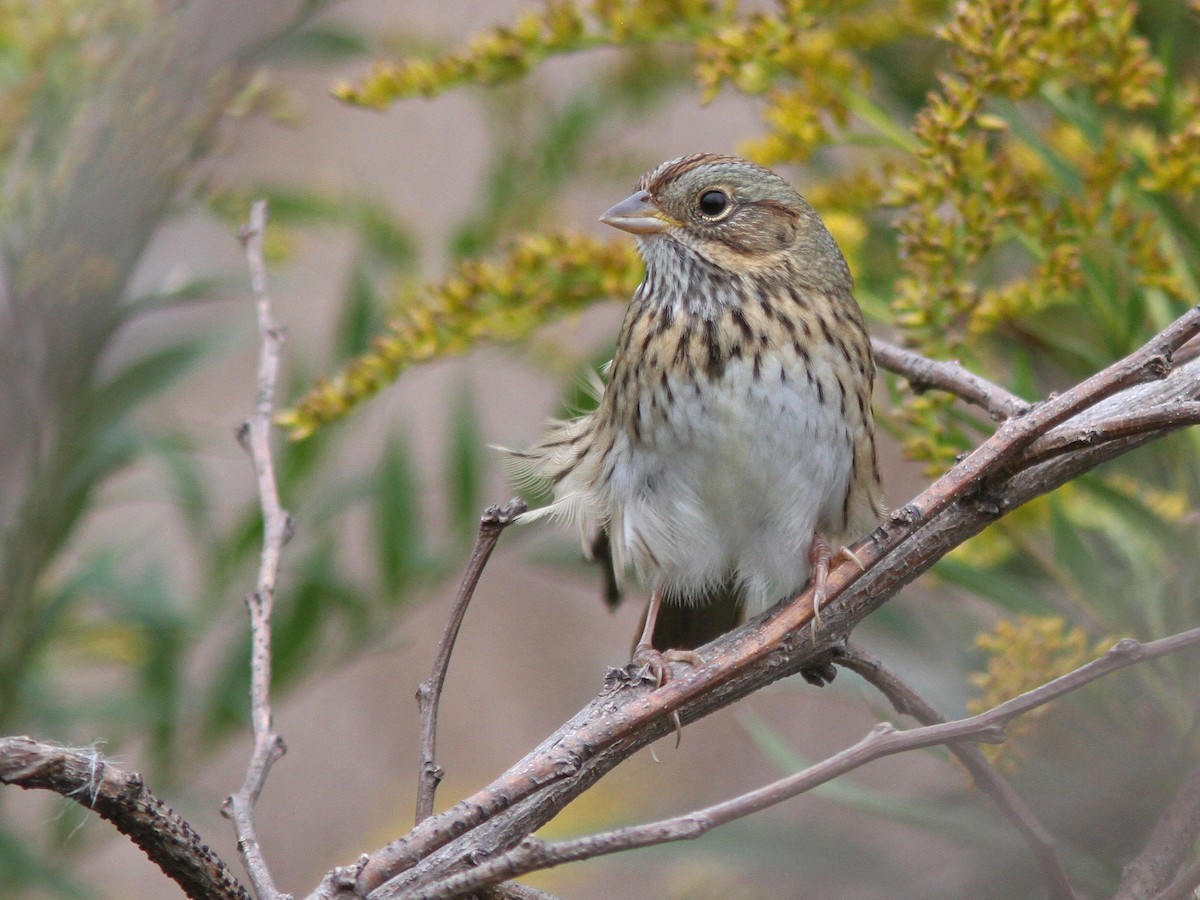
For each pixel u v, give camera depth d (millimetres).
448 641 5980
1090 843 7484
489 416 15484
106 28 9562
